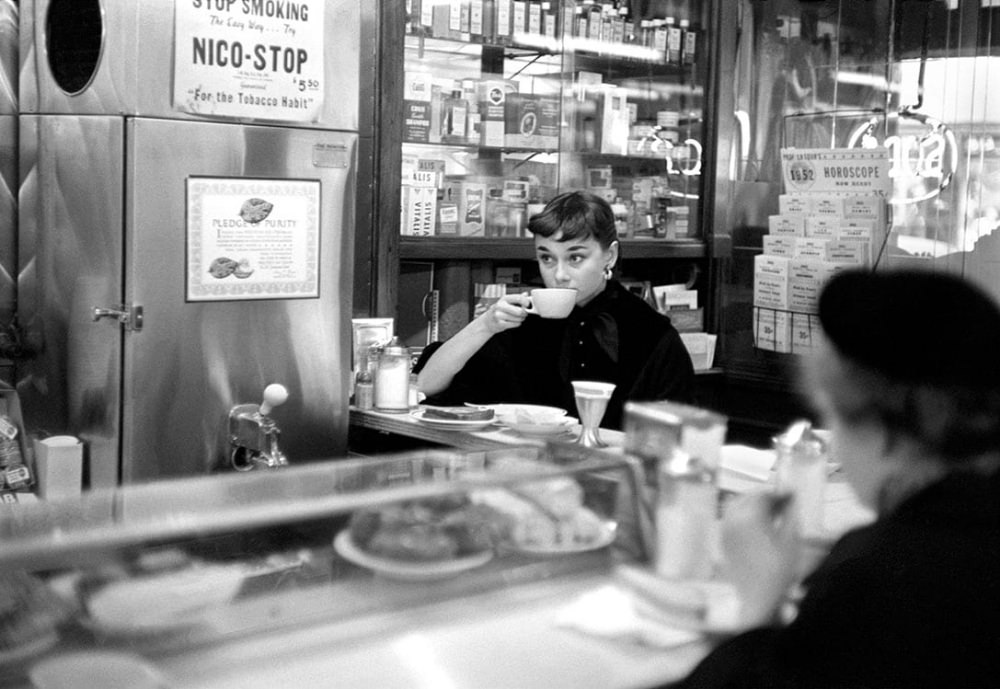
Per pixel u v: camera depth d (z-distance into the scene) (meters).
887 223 4.34
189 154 2.82
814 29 4.94
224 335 2.93
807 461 1.71
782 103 5.02
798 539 1.49
